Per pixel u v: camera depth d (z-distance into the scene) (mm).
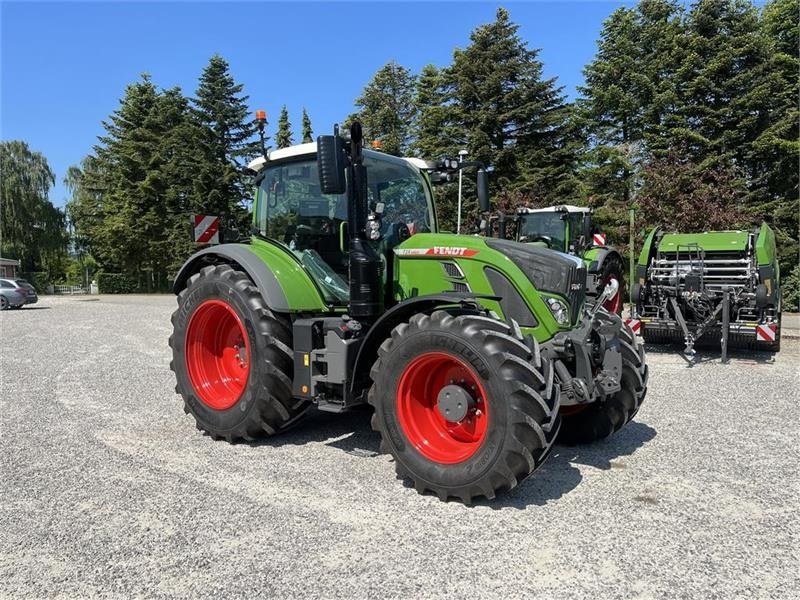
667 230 16375
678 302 8859
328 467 4094
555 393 3418
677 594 2525
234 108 36844
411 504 3465
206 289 4793
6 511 3381
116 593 2551
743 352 9234
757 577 2666
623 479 3871
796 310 17359
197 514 3320
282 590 2559
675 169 17219
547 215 11633
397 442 3695
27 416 5461
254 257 4684
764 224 9062
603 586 2584
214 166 35312
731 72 20891
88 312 19672
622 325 4586
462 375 3682
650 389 6578
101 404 5938
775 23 21562
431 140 27469
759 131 20250
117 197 39938
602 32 25078
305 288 4590
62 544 2986
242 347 4848
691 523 3215
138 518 3275
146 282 43344
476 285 4012
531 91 25828
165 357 9141
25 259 48500
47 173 48844
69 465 4133
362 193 4184
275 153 5086
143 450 4465
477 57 26844
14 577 2682
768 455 4348
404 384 3689
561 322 3867
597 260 10562
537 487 3730
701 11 21422
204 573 2701
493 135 26594
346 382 4102
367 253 4223
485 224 5246
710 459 4266
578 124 25234
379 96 40156
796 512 3361
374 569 2725
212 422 4691
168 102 40219
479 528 3143
